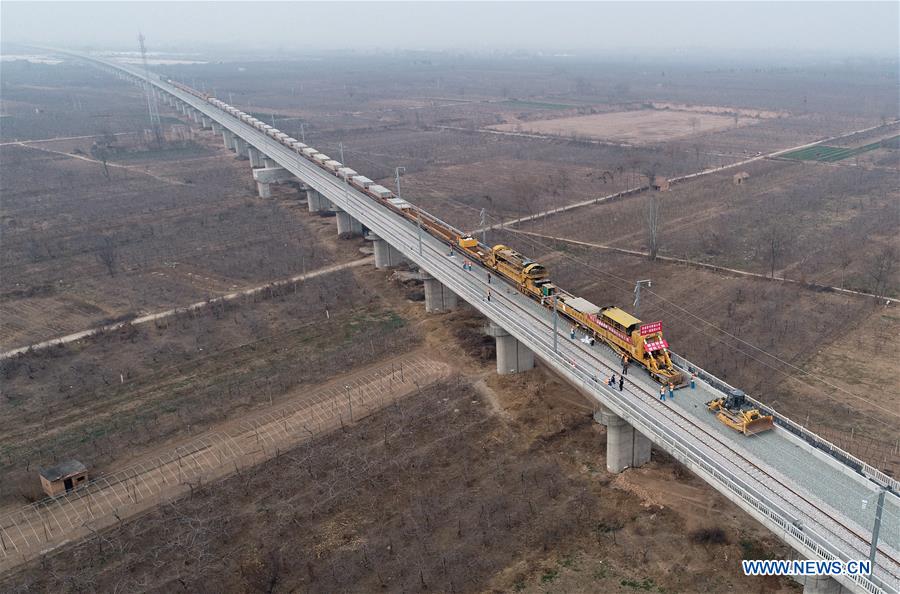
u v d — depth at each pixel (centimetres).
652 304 11038
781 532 4906
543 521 6562
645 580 5859
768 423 6094
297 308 11469
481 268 10556
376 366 9600
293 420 8294
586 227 15150
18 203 18088
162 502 6938
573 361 7388
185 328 10788
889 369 8850
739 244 13712
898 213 15462
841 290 11319
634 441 7150
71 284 12694
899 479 6700
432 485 7100
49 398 8906
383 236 12031
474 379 9169
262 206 17638
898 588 4350
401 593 5775
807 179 18875
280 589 5872
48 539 6462
